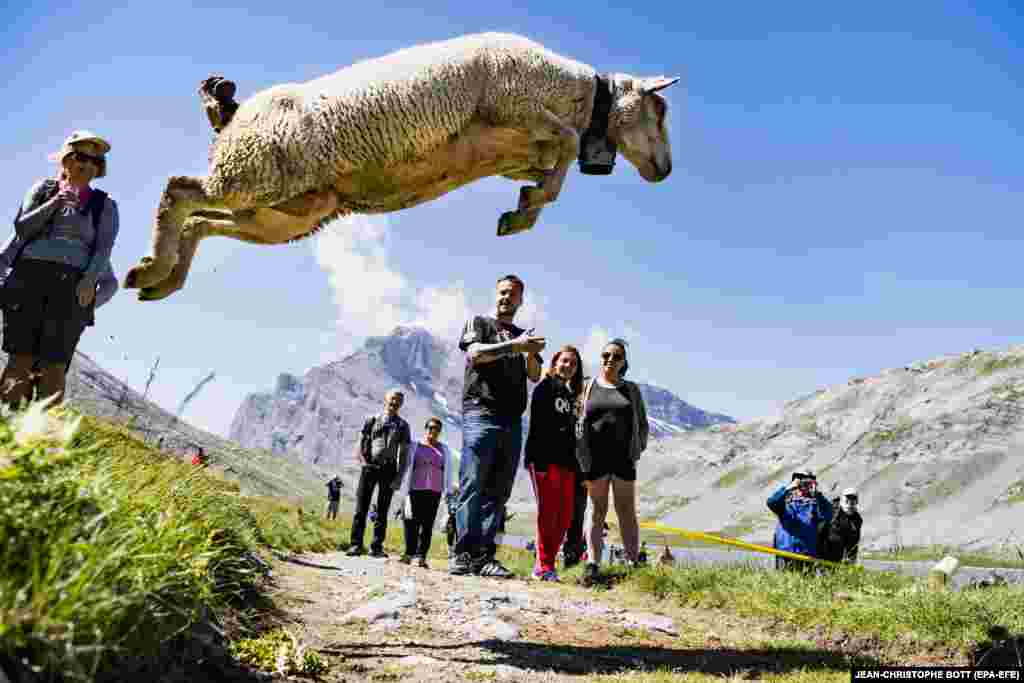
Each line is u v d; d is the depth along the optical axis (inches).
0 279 175.5
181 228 179.9
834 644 218.2
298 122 178.5
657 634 223.6
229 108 186.4
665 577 298.2
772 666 189.5
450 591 264.4
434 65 188.9
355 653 164.1
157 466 162.6
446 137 191.3
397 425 438.0
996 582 248.4
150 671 106.4
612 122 222.8
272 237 196.7
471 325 300.8
